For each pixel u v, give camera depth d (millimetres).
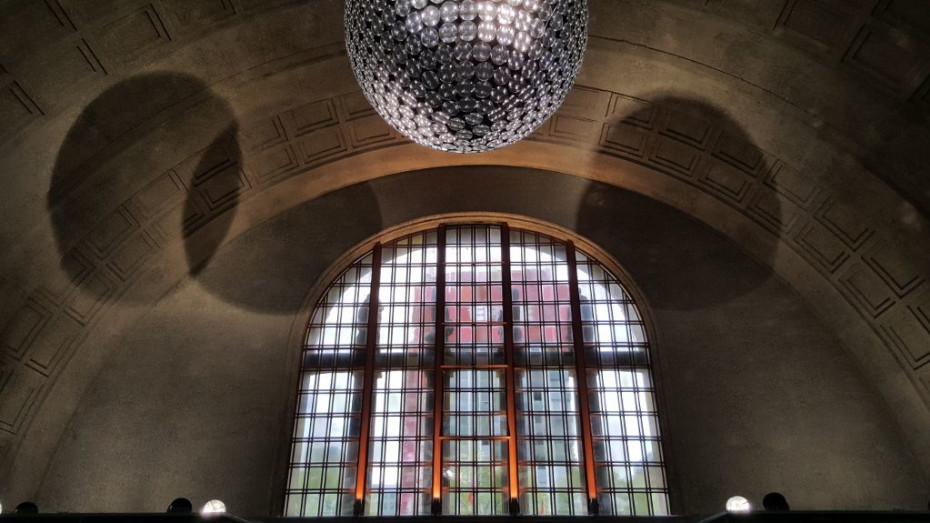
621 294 12930
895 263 11367
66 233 11203
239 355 12141
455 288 13008
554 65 7117
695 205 13406
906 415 11258
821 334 12211
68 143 10680
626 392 11961
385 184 13938
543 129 13242
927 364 11109
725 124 12211
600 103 12688
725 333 12234
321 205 13773
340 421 11773
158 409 11656
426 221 13609
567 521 10352
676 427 11406
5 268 10586
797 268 12570
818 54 10562
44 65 9781
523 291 12961
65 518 6312
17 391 11016
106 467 11156
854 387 11695
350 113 12852
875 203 11297
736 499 8602
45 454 11203
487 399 11898
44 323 11367
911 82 10055
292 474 11328
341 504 11086
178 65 11039
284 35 11359
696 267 12969
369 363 12172
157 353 12188
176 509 8969
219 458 11203
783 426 11359
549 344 12406
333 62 11922
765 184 12438
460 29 6738
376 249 13414
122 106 10961
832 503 10719
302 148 13094
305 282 12961
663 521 10422
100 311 12102
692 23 11055
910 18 9469
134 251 12289
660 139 12930
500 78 6957
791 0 10156
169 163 11969
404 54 6910
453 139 7527
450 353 12328
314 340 12562
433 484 11117
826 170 11609
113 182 11461
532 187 13898
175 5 10281
